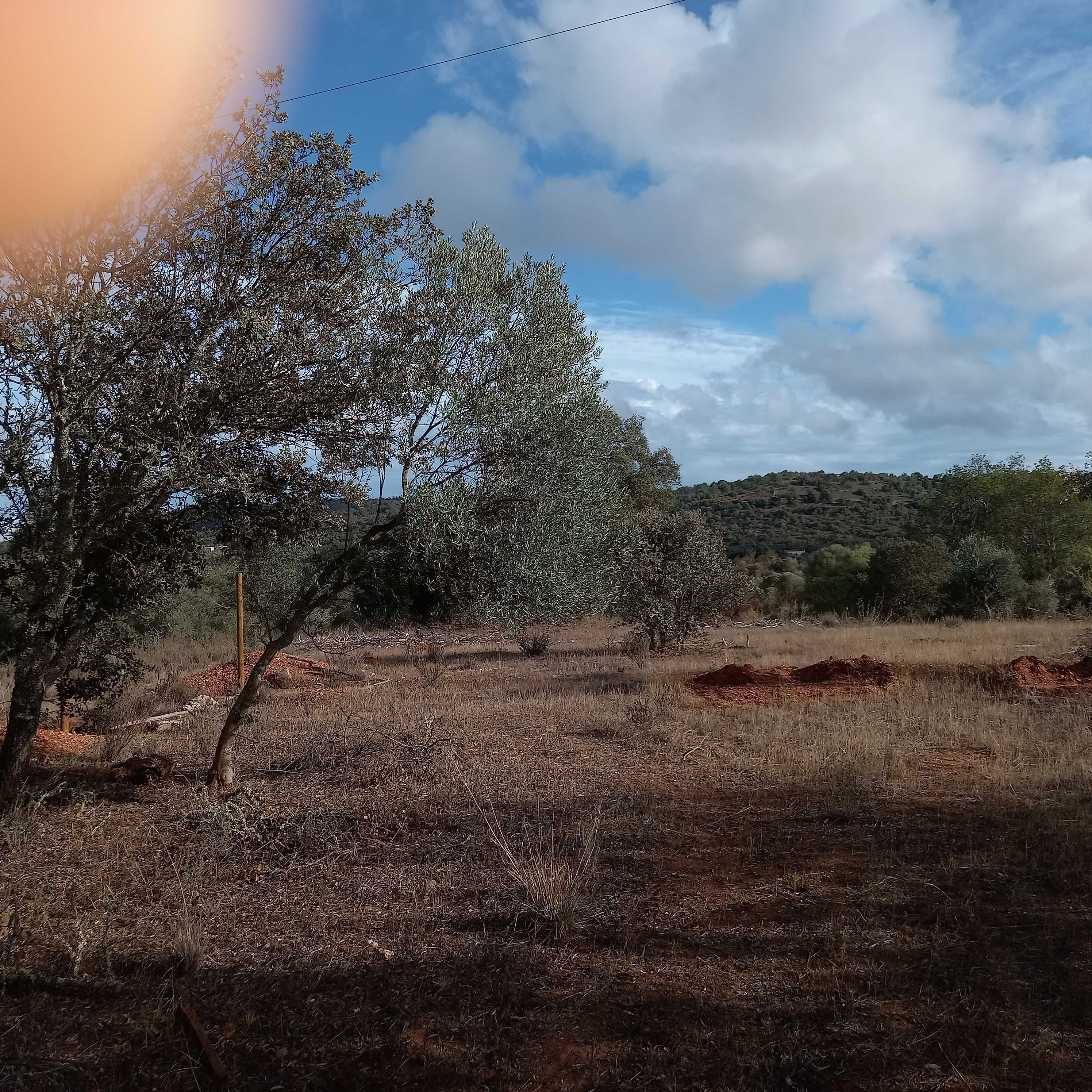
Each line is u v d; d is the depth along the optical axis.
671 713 9.80
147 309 5.50
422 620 22.27
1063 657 14.51
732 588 17.44
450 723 9.29
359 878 4.73
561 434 5.74
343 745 7.77
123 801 6.19
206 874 4.76
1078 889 4.38
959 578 27.30
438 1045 3.02
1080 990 3.33
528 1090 2.77
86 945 3.78
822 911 4.14
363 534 6.49
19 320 4.94
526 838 5.30
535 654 18.19
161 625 7.80
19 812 5.34
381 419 5.63
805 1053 2.92
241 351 5.44
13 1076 2.87
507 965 3.60
